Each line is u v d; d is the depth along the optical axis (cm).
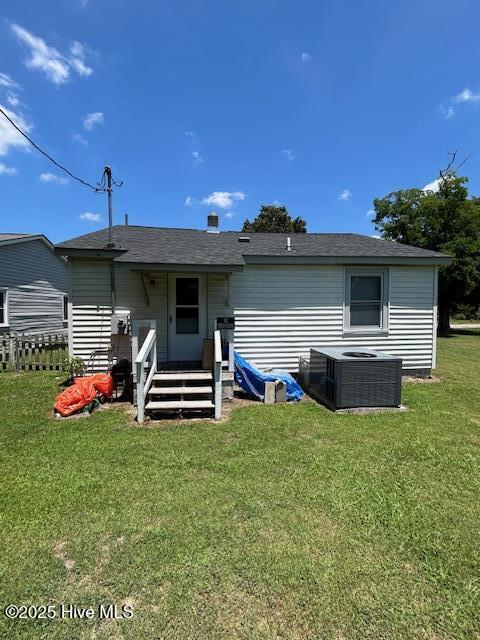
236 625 175
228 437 436
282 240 920
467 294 1970
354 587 200
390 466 357
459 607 187
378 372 564
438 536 246
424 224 2028
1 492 299
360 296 784
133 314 706
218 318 638
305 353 766
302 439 432
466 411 555
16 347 865
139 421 491
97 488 307
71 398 523
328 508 279
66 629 173
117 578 204
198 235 925
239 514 270
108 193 692
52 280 1689
